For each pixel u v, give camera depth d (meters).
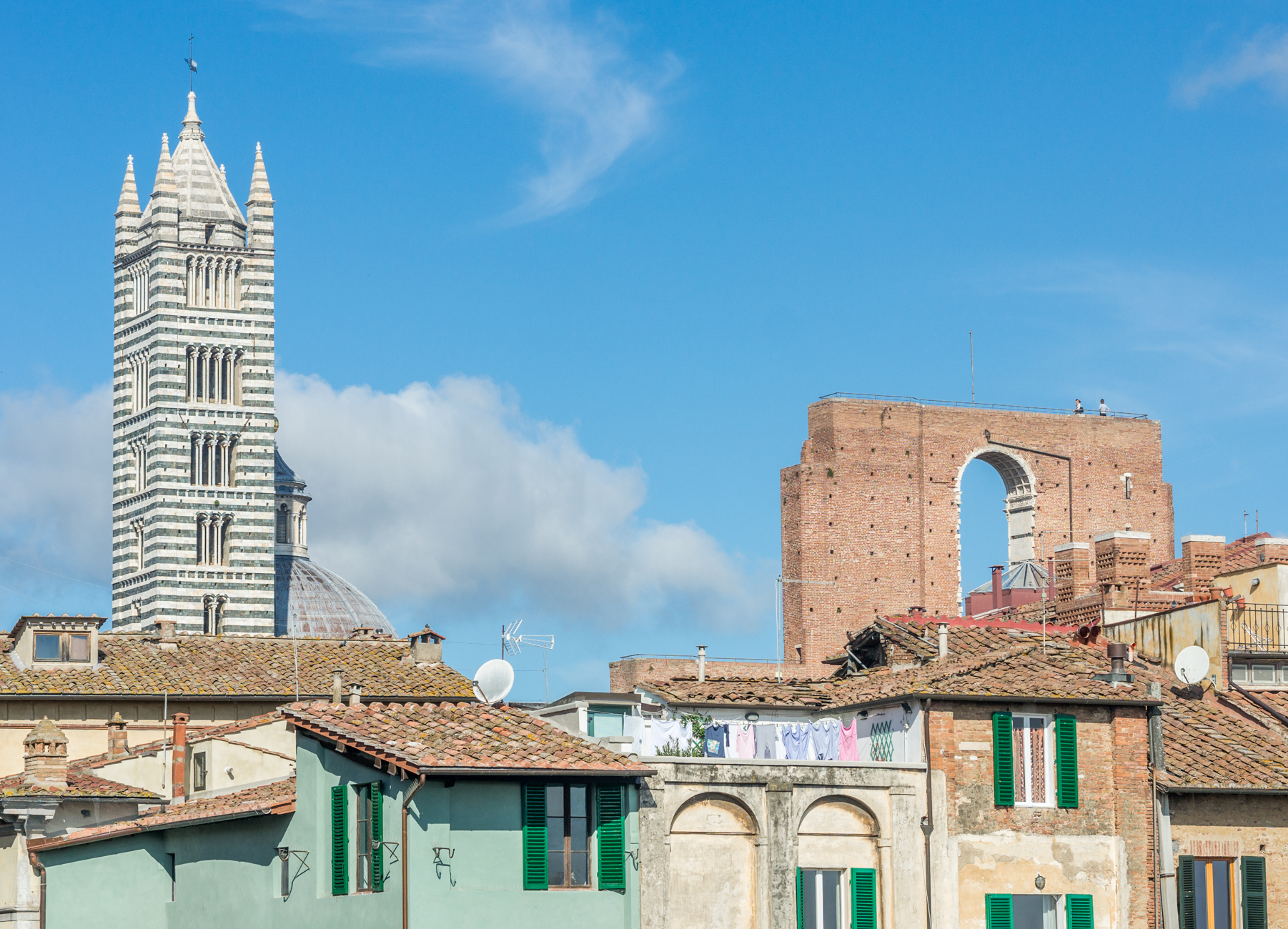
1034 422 133.50
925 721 50.44
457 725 47.56
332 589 198.75
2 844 57.50
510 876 45.47
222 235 198.62
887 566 127.88
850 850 49.47
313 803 48.84
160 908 55.16
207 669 70.19
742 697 59.09
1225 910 51.78
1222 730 54.91
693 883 47.88
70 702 67.19
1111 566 82.12
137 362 199.38
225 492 194.25
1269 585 70.19
